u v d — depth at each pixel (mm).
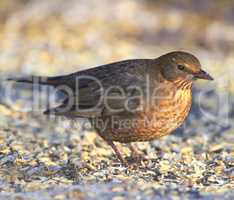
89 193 10055
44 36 24156
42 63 21234
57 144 13312
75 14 25734
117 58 22312
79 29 24938
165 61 11617
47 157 12320
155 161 12336
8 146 12875
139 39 25203
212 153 13148
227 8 27609
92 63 21516
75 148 13039
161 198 9898
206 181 11117
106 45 23703
